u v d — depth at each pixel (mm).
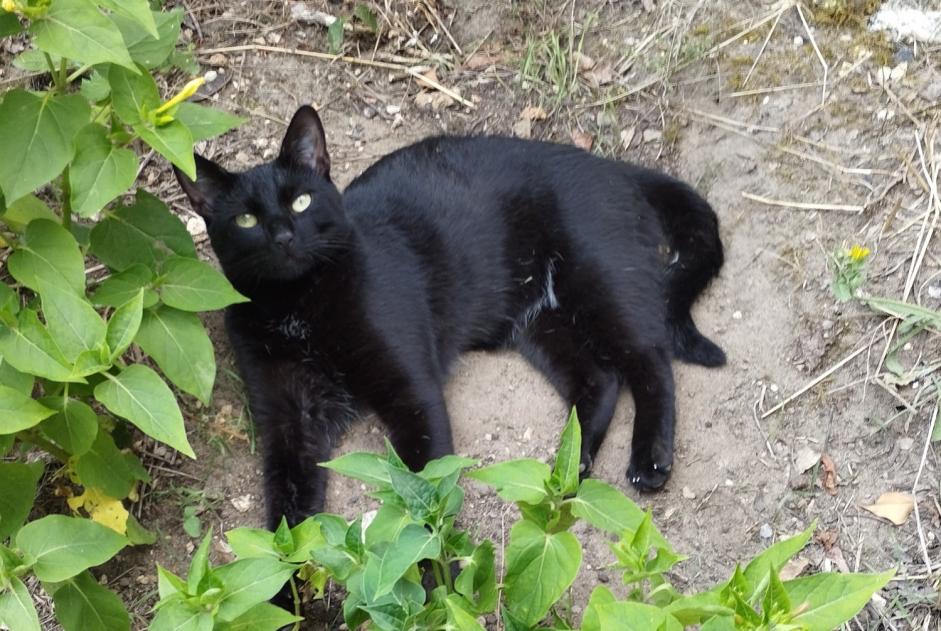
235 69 1356
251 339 1176
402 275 1182
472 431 1184
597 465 1164
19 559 958
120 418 1144
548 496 926
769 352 1182
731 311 1209
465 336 1219
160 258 1069
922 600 1058
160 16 1046
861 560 1086
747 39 1307
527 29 1365
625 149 1307
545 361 1214
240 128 1330
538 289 1238
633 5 1354
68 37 922
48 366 969
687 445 1154
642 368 1178
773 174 1252
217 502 1151
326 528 963
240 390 1199
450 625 913
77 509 1129
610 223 1215
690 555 1098
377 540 930
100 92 1028
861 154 1240
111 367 1021
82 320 976
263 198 1135
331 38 1365
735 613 842
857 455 1128
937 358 1147
